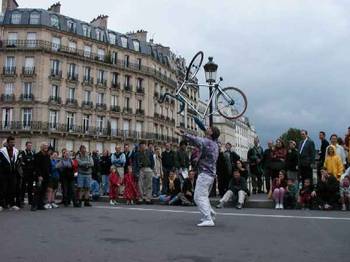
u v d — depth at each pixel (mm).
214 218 9414
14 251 6082
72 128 55906
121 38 63562
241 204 13406
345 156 14586
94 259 5570
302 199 13586
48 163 12930
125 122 61875
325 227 8602
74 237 7328
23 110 53688
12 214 11227
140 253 5973
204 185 8898
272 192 14383
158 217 10461
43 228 8422
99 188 18141
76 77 56844
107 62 60281
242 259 5629
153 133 65438
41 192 12805
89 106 57625
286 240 7082
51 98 54281
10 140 12867
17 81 53938
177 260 5543
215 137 9305
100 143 58500
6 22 54844
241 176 14031
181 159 16609
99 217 10453
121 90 61406
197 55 15625
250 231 8078
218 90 15977
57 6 59438
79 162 14250
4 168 12766
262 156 18359
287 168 14359
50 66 54625
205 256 5801
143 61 64938
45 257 5684
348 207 12812
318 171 15734
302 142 14453
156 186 17609
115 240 7031
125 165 16781
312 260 5582
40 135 52688
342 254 5965
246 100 15938
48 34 55031
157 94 67062
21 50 53938
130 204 15539
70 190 14203
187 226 8773
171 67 73250
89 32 59625
